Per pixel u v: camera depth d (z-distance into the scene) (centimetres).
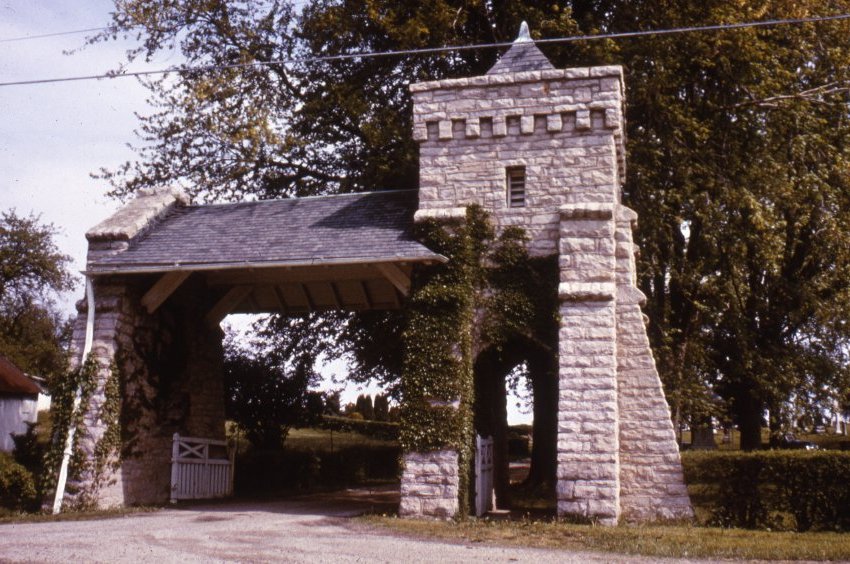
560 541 1270
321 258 1733
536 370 2519
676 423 2448
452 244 1733
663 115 2398
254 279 2130
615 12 2492
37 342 6116
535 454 2486
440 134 1811
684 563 1070
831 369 2819
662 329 2416
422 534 1355
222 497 2220
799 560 1100
